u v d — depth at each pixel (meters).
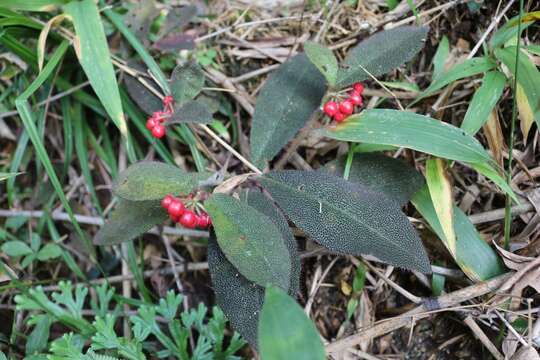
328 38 0.37
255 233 0.26
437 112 0.34
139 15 0.36
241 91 0.37
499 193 0.33
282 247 0.26
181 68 0.32
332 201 0.29
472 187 0.34
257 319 0.27
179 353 0.31
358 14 0.37
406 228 0.28
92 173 0.39
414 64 0.36
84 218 0.38
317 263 0.35
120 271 0.38
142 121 0.37
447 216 0.30
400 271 0.34
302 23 0.38
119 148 0.39
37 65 0.36
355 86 0.30
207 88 0.35
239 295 0.28
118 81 0.37
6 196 0.39
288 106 0.33
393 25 0.36
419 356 0.33
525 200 0.32
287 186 0.29
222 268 0.28
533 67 0.30
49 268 0.38
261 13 0.39
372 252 0.27
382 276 0.33
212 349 0.34
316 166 0.36
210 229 0.29
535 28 0.34
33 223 0.39
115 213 0.30
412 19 0.36
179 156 0.38
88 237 0.38
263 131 0.32
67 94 0.38
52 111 0.39
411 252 0.27
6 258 0.36
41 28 0.35
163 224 0.37
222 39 0.38
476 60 0.32
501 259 0.31
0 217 0.39
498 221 0.33
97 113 0.38
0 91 0.38
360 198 0.28
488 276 0.30
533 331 0.30
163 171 0.28
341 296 0.35
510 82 0.32
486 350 0.32
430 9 0.36
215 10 0.39
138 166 0.27
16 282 0.34
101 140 0.39
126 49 0.36
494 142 0.31
